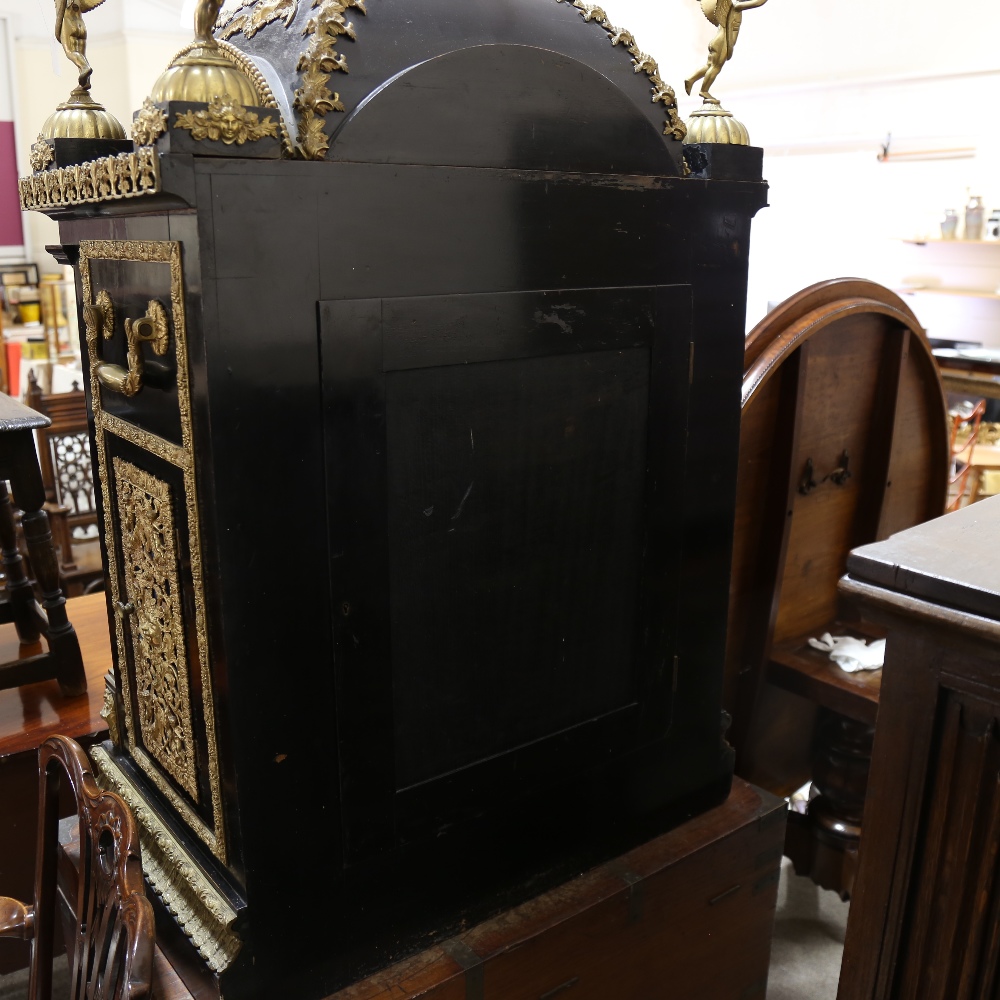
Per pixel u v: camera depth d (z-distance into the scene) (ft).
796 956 5.85
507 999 3.55
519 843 3.68
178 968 3.35
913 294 16.46
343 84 2.66
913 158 14.94
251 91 2.50
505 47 2.95
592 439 3.51
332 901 3.19
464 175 2.91
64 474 9.77
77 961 3.13
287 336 2.68
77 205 2.95
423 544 3.15
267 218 2.56
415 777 3.34
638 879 3.87
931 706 2.27
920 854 2.40
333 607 2.97
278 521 2.79
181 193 2.40
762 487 5.32
